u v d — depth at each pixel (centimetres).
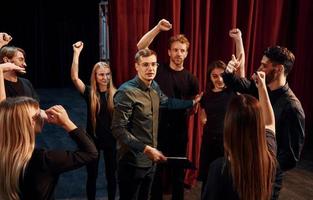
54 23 939
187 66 344
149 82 238
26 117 145
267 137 154
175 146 291
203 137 288
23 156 142
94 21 944
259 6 378
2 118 144
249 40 371
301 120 189
